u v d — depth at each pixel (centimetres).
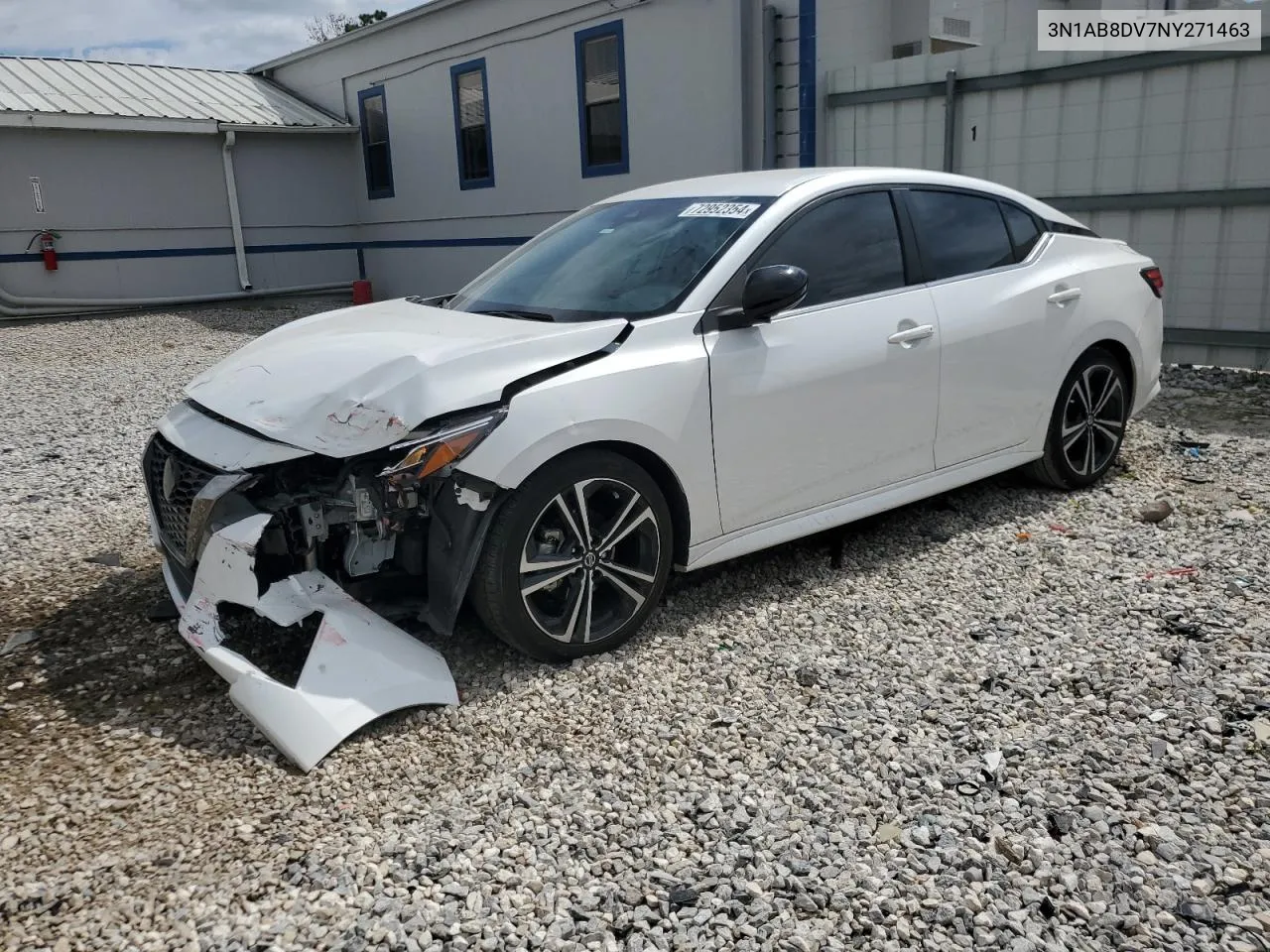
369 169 1825
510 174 1484
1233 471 585
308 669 323
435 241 1695
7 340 1341
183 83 1836
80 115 1546
